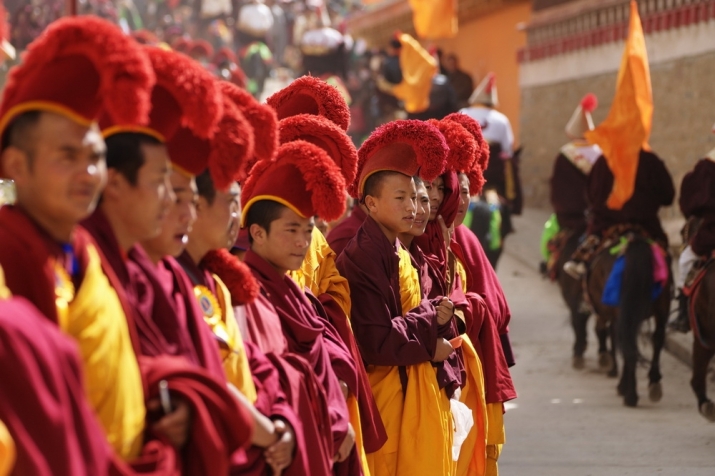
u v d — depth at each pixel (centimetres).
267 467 679
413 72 3584
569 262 2147
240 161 649
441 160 995
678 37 3006
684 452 1570
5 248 507
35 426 451
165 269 634
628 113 1967
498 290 1248
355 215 1055
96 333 520
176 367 566
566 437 1664
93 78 516
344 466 821
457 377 1052
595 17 3516
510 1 4203
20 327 454
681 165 2994
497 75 4384
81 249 538
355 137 4462
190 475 565
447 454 998
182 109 593
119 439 528
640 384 2117
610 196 2003
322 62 4644
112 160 574
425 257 1091
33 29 4241
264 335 765
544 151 3897
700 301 1792
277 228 800
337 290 942
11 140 515
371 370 993
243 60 5403
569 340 2567
